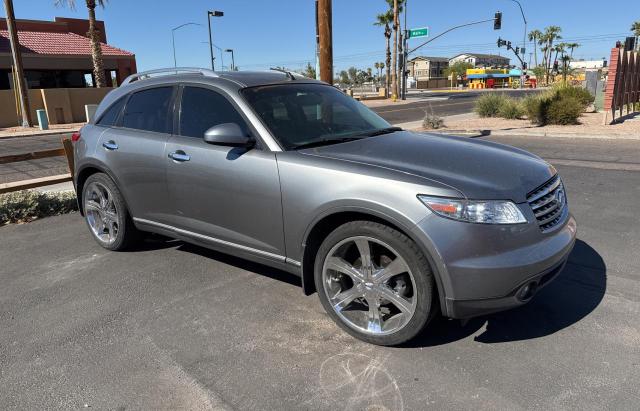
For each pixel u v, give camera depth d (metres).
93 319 3.65
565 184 7.36
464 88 86.25
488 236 2.77
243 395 2.76
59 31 32.94
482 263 2.76
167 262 4.71
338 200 3.10
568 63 84.62
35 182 7.16
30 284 4.30
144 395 2.78
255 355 3.13
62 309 3.82
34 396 2.80
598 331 3.27
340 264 3.26
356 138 3.79
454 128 16.12
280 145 3.52
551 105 15.67
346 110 4.32
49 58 29.42
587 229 5.28
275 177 3.42
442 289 2.85
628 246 4.75
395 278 3.07
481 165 3.19
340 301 3.30
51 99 25.17
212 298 3.93
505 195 2.88
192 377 2.93
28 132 20.81
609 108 15.02
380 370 2.93
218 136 3.49
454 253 2.77
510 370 2.89
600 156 9.73
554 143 11.93
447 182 2.89
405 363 2.99
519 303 2.88
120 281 4.31
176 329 3.47
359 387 2.79
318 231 3.36
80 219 6.34
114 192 4.74
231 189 3.69
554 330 3.30
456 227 2.77
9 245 5.36
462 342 3.19
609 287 3.89
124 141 4.54
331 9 8.23
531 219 2.93
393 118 22.62
